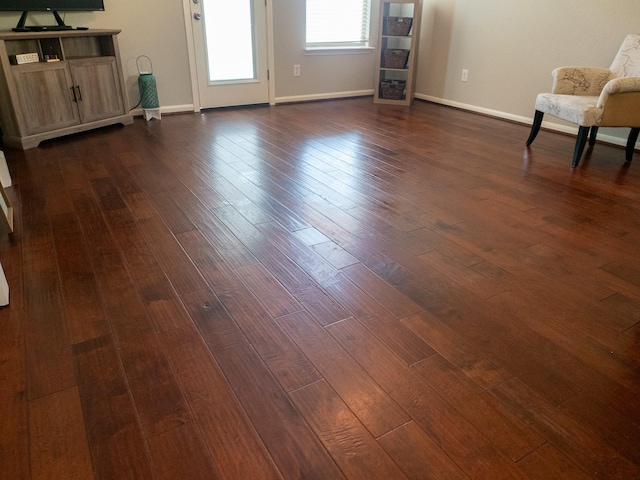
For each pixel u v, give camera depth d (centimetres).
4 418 125
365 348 153
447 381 140
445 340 157
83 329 159
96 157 334
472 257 210
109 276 190
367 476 111
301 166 324
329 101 546
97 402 130
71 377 139
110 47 398
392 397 134
